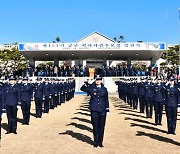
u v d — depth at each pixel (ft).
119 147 35.22
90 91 35.63
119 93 112.16
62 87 89.92
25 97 49.83
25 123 50.60
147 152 32.99
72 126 49.03
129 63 177.17
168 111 42.57
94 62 219.00
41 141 38.14
